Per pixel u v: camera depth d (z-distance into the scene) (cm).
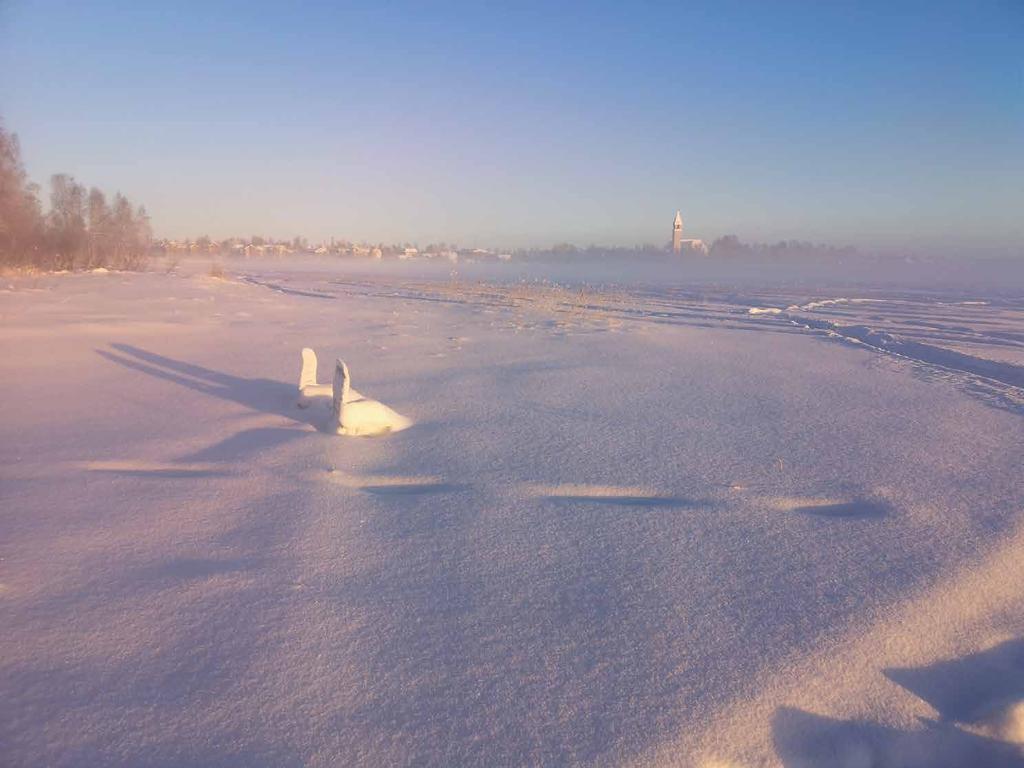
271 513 468
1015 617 352
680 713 267
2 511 466
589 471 566
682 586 370
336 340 1405
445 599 353
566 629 326
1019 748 268
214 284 3156
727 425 735
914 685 297
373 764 238
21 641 309
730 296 3791
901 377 1073
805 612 345
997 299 4000
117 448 623
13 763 235
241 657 299
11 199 3575
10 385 917
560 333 1591
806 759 254
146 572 378
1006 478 559
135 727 254
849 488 536
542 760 241
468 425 720
